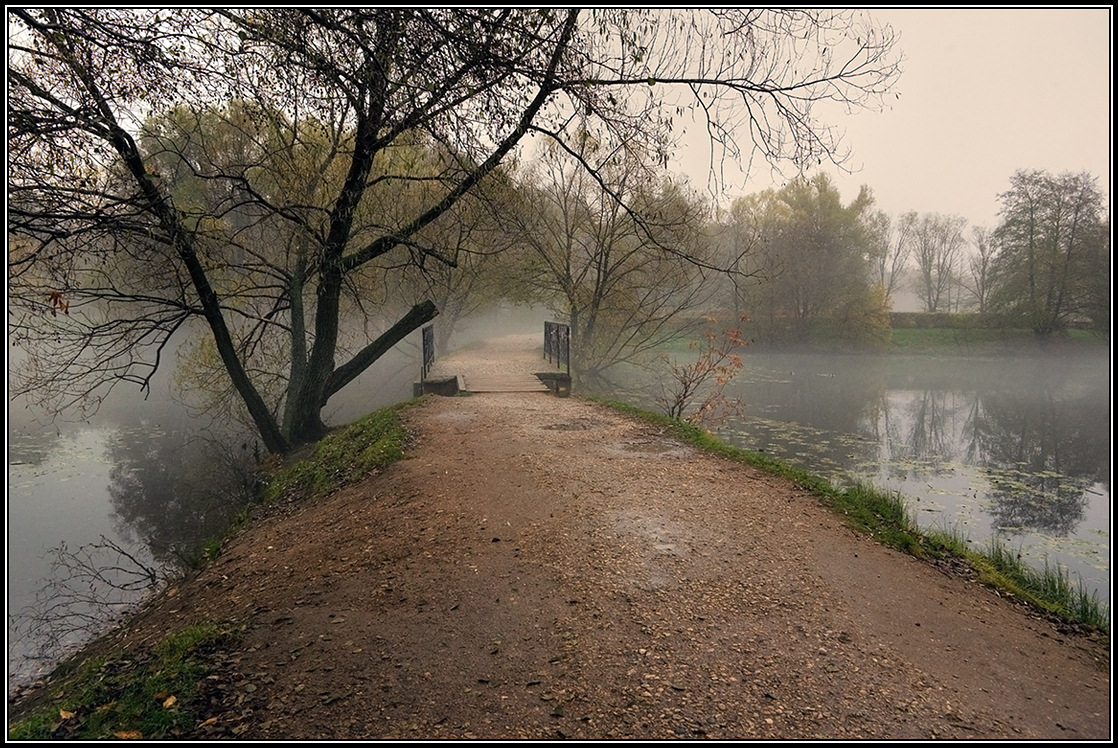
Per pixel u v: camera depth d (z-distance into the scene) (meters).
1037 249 37.09
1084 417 20.59
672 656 3.20
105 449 13.84
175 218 7.85
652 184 11.78
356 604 4.00
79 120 6.63
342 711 2.83
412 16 5.00
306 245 10.67
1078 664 3.32
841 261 38.22
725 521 5.14
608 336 22.11
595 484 6.15
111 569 7.33
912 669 3.12
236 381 10.40
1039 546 8.06
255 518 7.54
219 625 3.99
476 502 5.73
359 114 7.84
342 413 18.48
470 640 3.42
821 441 15.58
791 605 3.75
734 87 7.16
